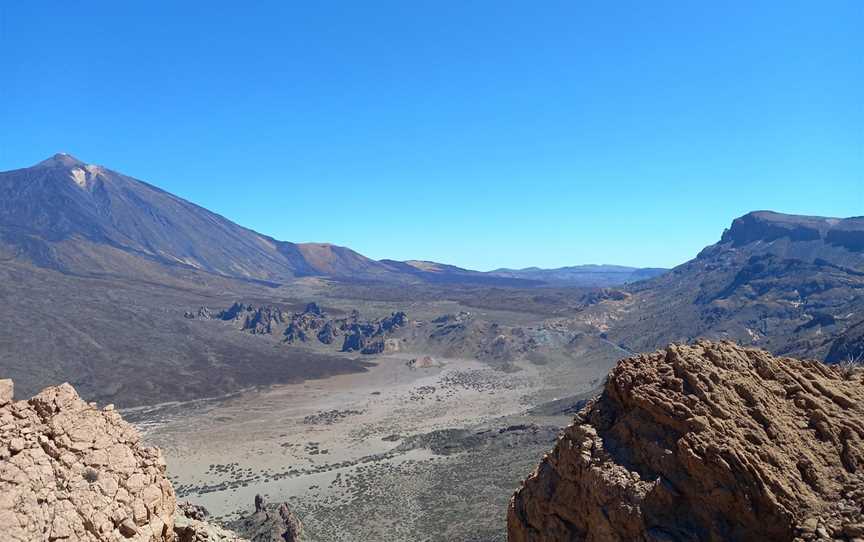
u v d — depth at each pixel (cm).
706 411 1792
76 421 1510
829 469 1647
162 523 1567
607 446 1948
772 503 1555
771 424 1756
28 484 1238
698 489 1662
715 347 2088
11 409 1393
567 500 1972
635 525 1677
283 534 4662
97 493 1387
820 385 1938
